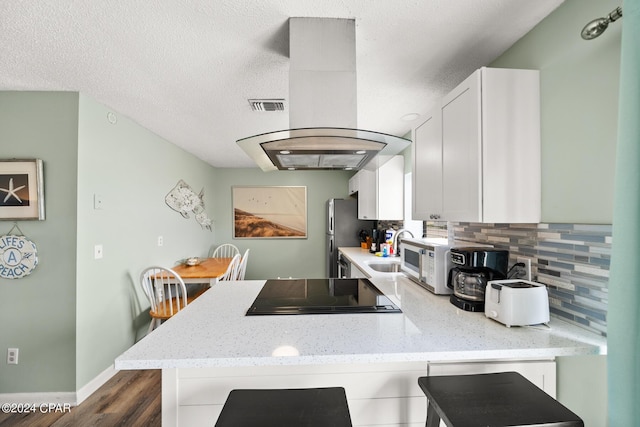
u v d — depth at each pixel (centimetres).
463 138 143
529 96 136
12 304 209
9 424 191
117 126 252
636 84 82
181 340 105
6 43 151
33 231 209
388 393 123
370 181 351
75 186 210
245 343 103
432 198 176
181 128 295
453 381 108
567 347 101
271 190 514
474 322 123
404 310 138
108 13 128
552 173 130
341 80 137
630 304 82
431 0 122
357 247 442
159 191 325
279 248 515
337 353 95
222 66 174
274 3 124
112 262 248
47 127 209
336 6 125
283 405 98
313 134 125
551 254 131
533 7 127
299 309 136
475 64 172
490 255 139
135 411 203
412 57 165
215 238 509
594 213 113
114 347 250
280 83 195
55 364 210
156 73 183
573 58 121
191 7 125
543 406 94
